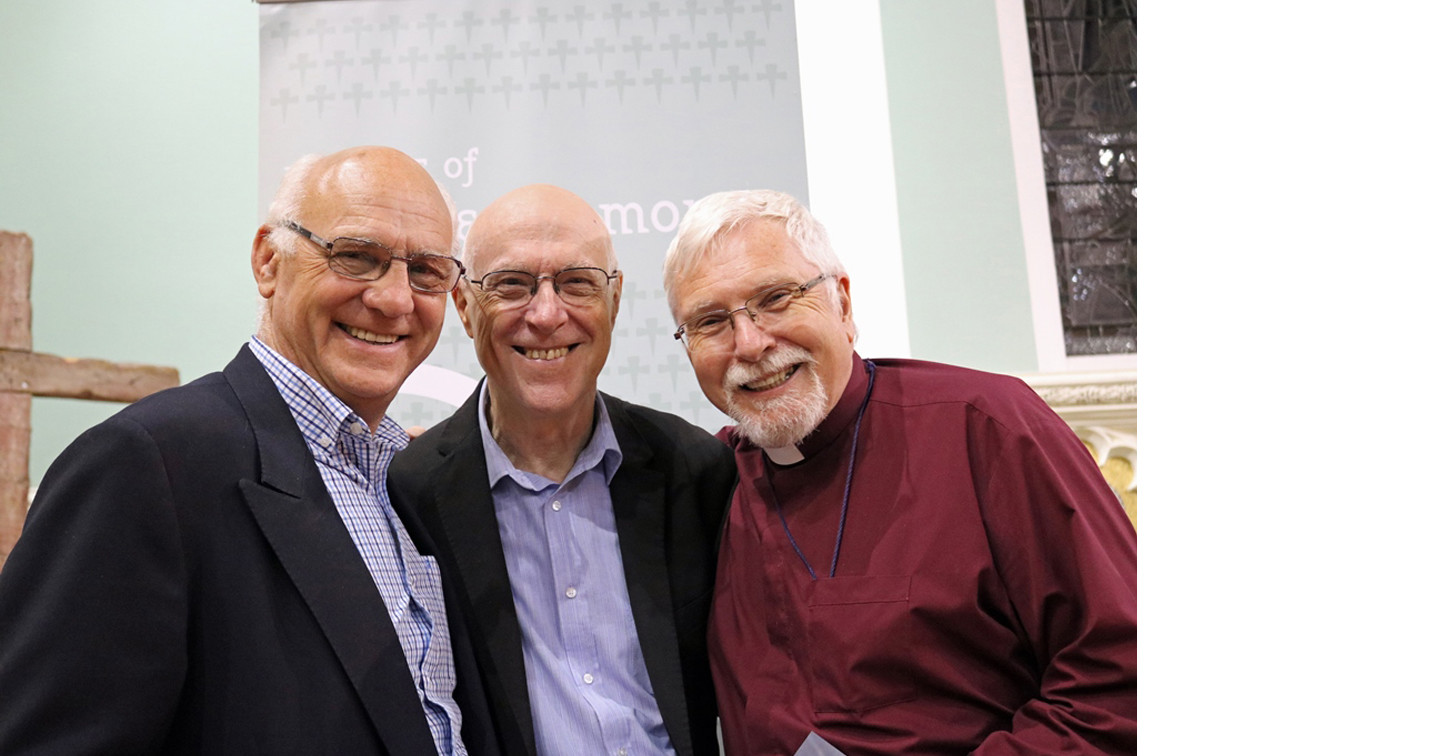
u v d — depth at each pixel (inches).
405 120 124.0
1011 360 136.4
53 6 138.3
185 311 133.4
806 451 77.9
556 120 124.6
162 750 54.2
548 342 79.4
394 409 119.6
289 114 123.5
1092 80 144.3
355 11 125.1
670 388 120.5
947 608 69.8
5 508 116.5
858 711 69.1
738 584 78.4
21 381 119.3
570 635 78.1
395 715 57.0
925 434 75.9
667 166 124.4
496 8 126.0
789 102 126.0
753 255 76.3
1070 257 139.9
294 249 64.6
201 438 57.4
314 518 59.0
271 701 54.1
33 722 48.2
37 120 136.1
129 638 50.8
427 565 68.4
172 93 137.3
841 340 78.1
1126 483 132.6
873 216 133.1
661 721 77.2
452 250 70.8
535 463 83.3
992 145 140.6
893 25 141.7
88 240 134.1
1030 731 65.7
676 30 126.3
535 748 72.3
